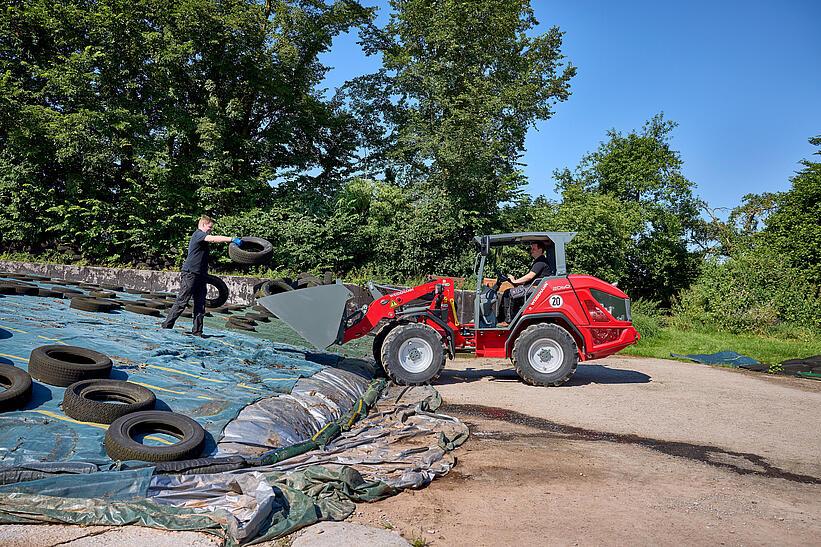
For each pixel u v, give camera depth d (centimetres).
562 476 545
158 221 2022
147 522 395
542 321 1008
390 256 2133
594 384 1041
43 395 570
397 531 411
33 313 891
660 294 2916
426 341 920
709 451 649
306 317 873
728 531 428
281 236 2062
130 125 2009
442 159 2106
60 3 2048
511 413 802
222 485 453
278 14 2352
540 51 2533
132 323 939
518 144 2352
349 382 837
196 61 2202
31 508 392
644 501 486
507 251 1106
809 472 585
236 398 654
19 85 2075
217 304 988
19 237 2000
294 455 555
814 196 2553
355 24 2534
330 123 2561
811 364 1269
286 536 397
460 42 2278
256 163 2427
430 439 648
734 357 1407
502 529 420
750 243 2828
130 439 487
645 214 2869
